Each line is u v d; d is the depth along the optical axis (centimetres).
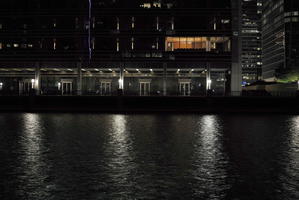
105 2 7762
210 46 7738
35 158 2050
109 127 3712
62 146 2480
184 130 3481
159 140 2795
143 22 7744
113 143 2625
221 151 2311
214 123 4228
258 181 1575
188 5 7694
